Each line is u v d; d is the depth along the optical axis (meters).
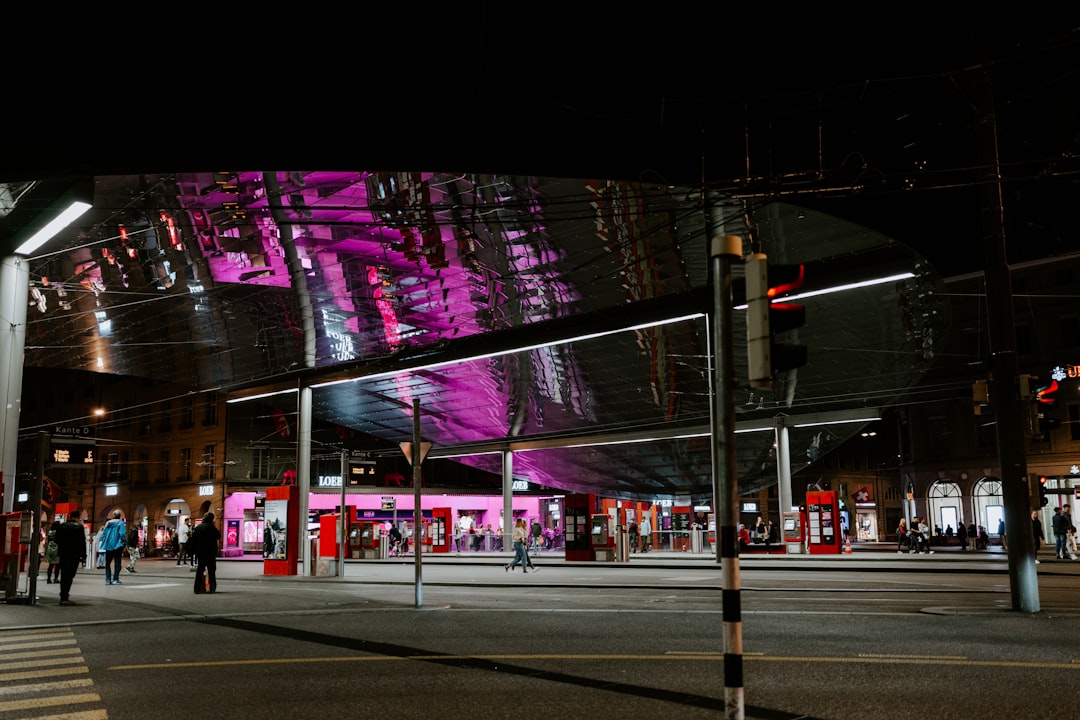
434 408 47.41
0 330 19.09
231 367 37.03
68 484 71.12
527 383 41.31
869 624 11.83
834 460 75.75
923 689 7.25
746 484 51.06
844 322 31.41
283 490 27.47
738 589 5.19
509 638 10.87
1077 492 46.06
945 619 12.36
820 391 39.03
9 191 16.94
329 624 12.63
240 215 18.41
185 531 55.00
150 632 11.86
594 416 46.09
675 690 7.34
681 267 24.31
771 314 5.46
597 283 25.62
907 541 41.00
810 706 6.63
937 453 58.88
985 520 55.72
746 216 17.92
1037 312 49.62
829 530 37.22
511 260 22.91
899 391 39.25
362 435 68.44
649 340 34.44
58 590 20.34
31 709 6.75
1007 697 6.89
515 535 28.59
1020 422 13.50
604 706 6.71
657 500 55.38
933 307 30.66
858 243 24.00
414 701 6.96
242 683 7.82
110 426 68.75
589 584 21.34
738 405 40.78
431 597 17.78
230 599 17.38
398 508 57.94
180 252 20.81
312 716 6.43
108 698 7.16
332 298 26.23
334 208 18.25
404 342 33.47
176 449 63.38
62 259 20.78
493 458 56.72
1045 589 18.17
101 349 32.03
